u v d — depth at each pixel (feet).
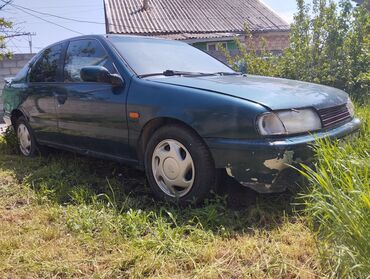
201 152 9.95
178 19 63.82
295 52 25.18
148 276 7.47
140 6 67.05
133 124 11.25
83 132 13.04
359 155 9.86
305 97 10.39
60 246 8.65
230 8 69.00
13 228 9.54
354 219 6.43
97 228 9.39
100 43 13.04
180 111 10.17
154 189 11.09
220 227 9.15
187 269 7.64
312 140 9.47
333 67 23.84
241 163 9.36
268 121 9.23
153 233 8.90
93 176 13.30
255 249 8.13
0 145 18.93
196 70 13.15
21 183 13.03
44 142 15.56
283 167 9.16
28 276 7.57
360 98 22.17
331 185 7.36
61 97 13.74
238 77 12.82
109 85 12.01
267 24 63.52
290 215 9.55
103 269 7.76
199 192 10.08
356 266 6.14
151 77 11.67
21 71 17.61
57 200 11.28
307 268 7.39
